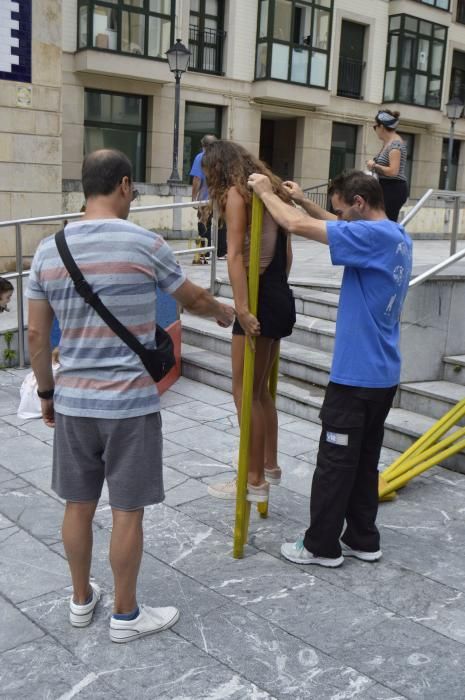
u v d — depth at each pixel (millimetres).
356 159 23844
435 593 2986
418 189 25641
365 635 2682
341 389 2992
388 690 2377
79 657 2518
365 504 3207
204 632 2678
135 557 2527
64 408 2422
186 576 3078
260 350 3252
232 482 3941
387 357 2994
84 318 2350
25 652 2539
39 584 2984
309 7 20828
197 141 20422
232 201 3039
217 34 20125
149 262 2377
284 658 2533
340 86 22969
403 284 2980
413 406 4875
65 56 17500
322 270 8039
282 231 3197
